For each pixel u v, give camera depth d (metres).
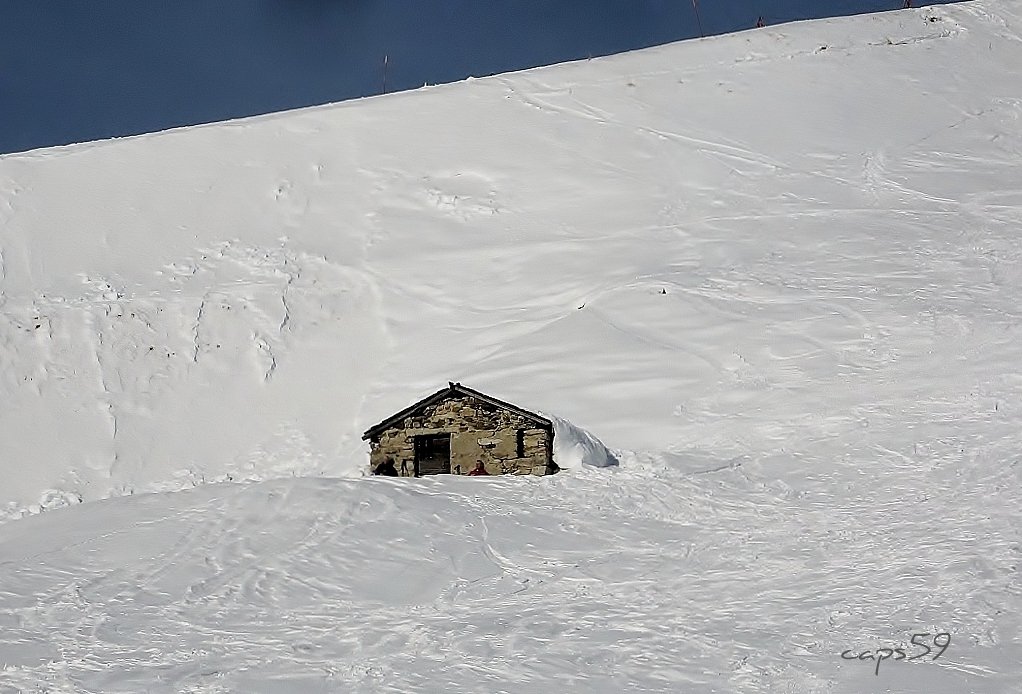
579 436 33.91
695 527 25.80
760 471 32.31
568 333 52.53
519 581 21.39
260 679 14.96
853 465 32.16
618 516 26.95
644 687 14.48
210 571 22.03
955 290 51.16
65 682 14.90
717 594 19.48
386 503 26.80
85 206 71.00
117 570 22.31
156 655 16.38
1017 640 15.50
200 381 55.53
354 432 50.28
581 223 67.19
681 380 45.97
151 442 51.59
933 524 23.64
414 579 21.61
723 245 61.44
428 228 68.19
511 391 48.03
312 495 27.34
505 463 32.88
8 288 62.56
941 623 16.39
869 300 50.66
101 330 58.75
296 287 62.53
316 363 56.38
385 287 62.22
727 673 14.94
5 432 52.09
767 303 52.06
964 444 32.78
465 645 16.55
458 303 59.97
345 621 18.52
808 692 14.01
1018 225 60.78
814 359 45.44
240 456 50.16
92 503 28.95
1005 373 40.44
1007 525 22.66
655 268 59.34
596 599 19.62
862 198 67.69
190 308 60.34
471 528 25.14
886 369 43.19
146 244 67.31
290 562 22.48
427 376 53.06
